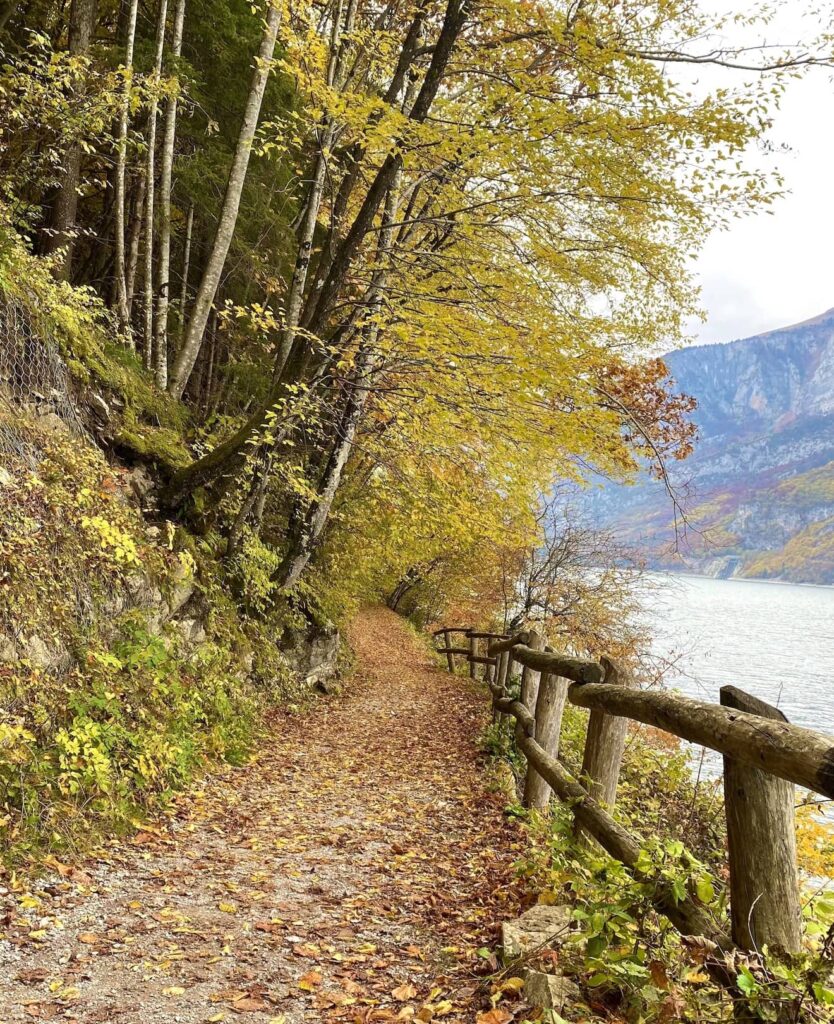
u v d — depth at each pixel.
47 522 6.17
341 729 10.50
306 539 11.36
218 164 12.80
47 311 7.64
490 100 7.05
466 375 8.34
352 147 9.52
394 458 11.32
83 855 4.56
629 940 2.58
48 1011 2.94
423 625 29.75
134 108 8.32
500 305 8.41
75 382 8.26
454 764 8.61
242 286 15.09
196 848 5.17
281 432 9.09
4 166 8.27
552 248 8.70
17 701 4.97
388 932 3.91
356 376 9.45
